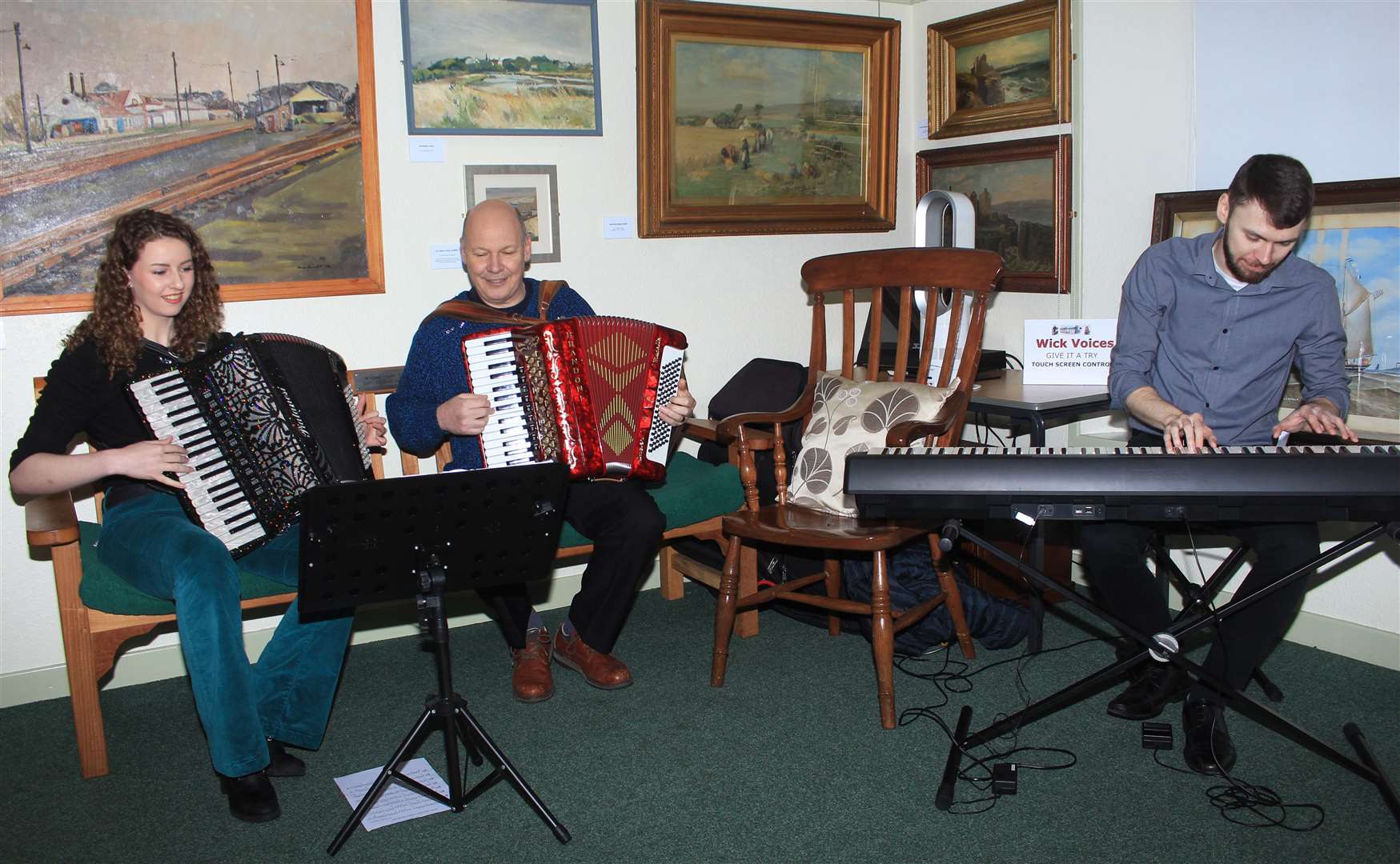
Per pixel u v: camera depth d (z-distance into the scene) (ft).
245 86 9.16
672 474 10.16
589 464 8.29
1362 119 9.19
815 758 7.75
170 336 7.75
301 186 9.48
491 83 10.18
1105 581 7.94
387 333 10.09
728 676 9.21
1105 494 6.46
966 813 6.98
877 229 12.52
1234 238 7.56
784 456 9.71
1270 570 7.38
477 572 6.70
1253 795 7.07
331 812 7.22
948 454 6.73
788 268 12.16
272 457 7.45
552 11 10.31
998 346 12.14
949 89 12.12
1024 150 11.27
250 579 7.91
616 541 8.77
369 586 6.42
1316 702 8.43
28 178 8.59
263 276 9.45
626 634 10.23
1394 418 8.95
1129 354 8.45
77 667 7.67
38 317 8.80
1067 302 11.15
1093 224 10.76
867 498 6.74
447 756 7.04
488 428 8.11
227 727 6.93
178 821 7.16
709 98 11.18
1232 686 7.41
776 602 10.09
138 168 8.91
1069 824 6.82
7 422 8.82
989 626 9.57
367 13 9.50
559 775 7.59
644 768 7.66
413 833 6.91
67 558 7.61
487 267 8.80
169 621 7.89
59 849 6.84
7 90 8.43
